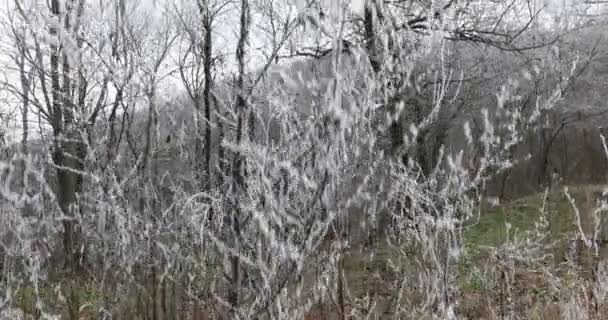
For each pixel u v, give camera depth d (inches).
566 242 237.9
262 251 99.4
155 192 127.2
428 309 117.0
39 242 130.0
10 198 120.0
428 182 112.7
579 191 455.5
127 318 129.5
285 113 95.2
